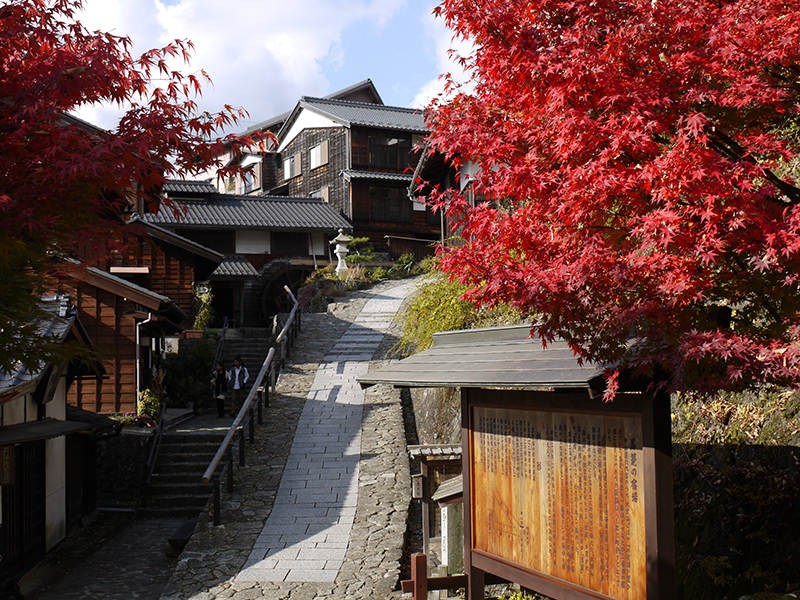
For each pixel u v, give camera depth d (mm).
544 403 4430
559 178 3719
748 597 4129
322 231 31172
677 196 3150
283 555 8727
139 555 10148
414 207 34969
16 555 8898
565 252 3611
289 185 39719
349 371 17234
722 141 3814
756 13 3354
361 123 33375
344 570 8250
